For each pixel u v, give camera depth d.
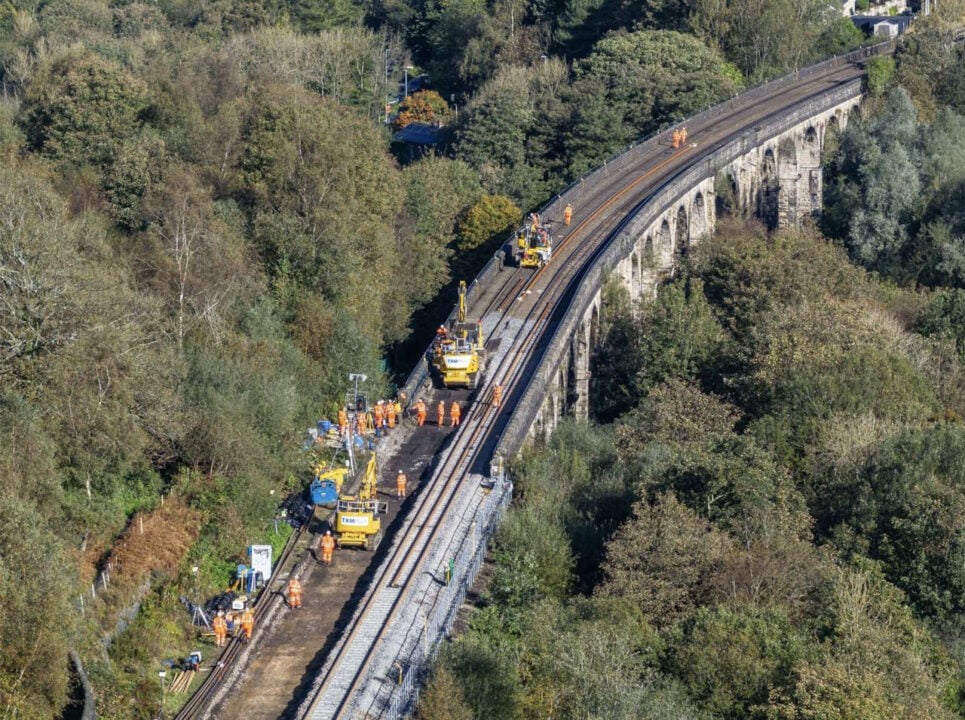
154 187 170.62
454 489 133.25
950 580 124.62
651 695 100.88
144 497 128.50
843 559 128.88
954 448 139.50
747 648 107.50
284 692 105.25
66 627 99.94
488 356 162.62
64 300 126.69
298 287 168.75
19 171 159.25
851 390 153.62
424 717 98.38
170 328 146.38
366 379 158.00
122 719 100.62
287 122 181.38
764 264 190.75
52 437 122.50
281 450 137.38
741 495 128.12
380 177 192.12
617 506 134.00
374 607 113.94
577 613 113.94
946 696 112.56
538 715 101.25
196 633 113.44
